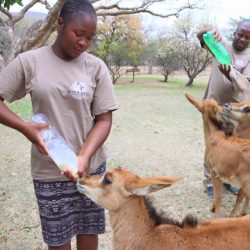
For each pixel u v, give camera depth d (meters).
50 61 2.78
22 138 9.88
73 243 4.52
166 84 28.38
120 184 2.84
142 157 8.25
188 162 7.88
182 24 27.84
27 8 5.64
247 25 5.33
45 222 3.04
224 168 4.91
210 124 5.13
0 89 2.77
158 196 5.92
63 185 2.99
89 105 2.94
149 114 14.29
